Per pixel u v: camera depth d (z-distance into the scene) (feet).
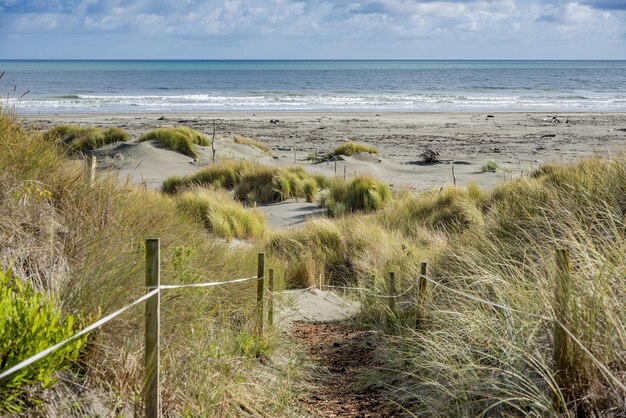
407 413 14.48
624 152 25.04
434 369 14.90
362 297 25.45
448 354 14.56
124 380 11.91
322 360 19.35
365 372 17.46
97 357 11.91
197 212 42.42
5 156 17.16
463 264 21.85
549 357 12.64
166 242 20.07
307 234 40.88
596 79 453.58
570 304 11.73
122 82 360.69
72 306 12.59
